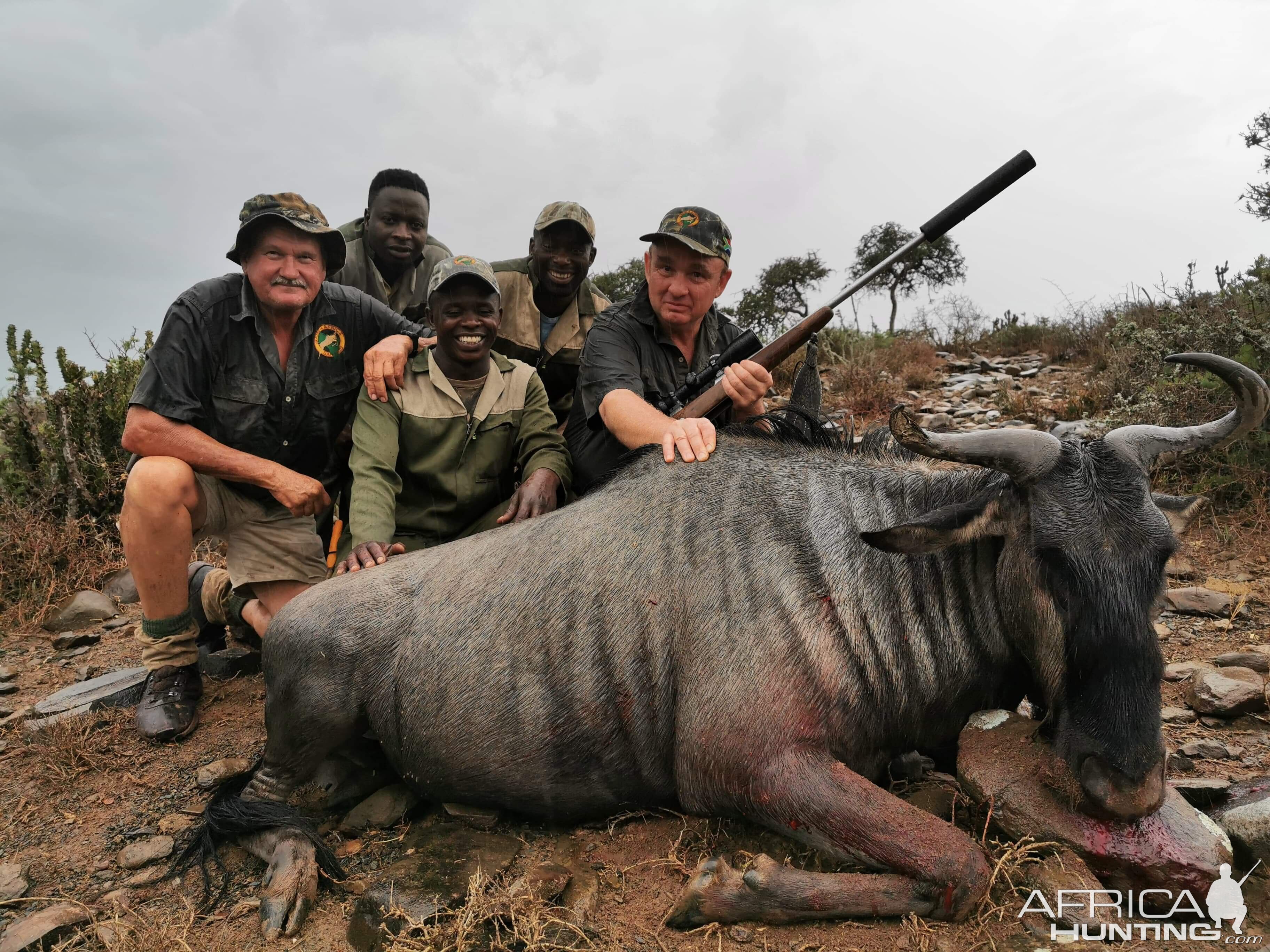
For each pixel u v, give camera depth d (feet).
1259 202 35.55
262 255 12.29
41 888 9.59
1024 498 8.59
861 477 10.09
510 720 9.89
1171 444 8.57
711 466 10.39
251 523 13.67
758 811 8.99
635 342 13.57
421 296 20.49
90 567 18.34
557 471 13.23
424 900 8.79
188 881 9.68
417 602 10.46
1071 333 39.29
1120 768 7.90
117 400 21.01
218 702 13.84
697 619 9.43
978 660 9.40
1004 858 8.30
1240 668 12.53
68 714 12.94
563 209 17.65
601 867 9.53
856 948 8.08
